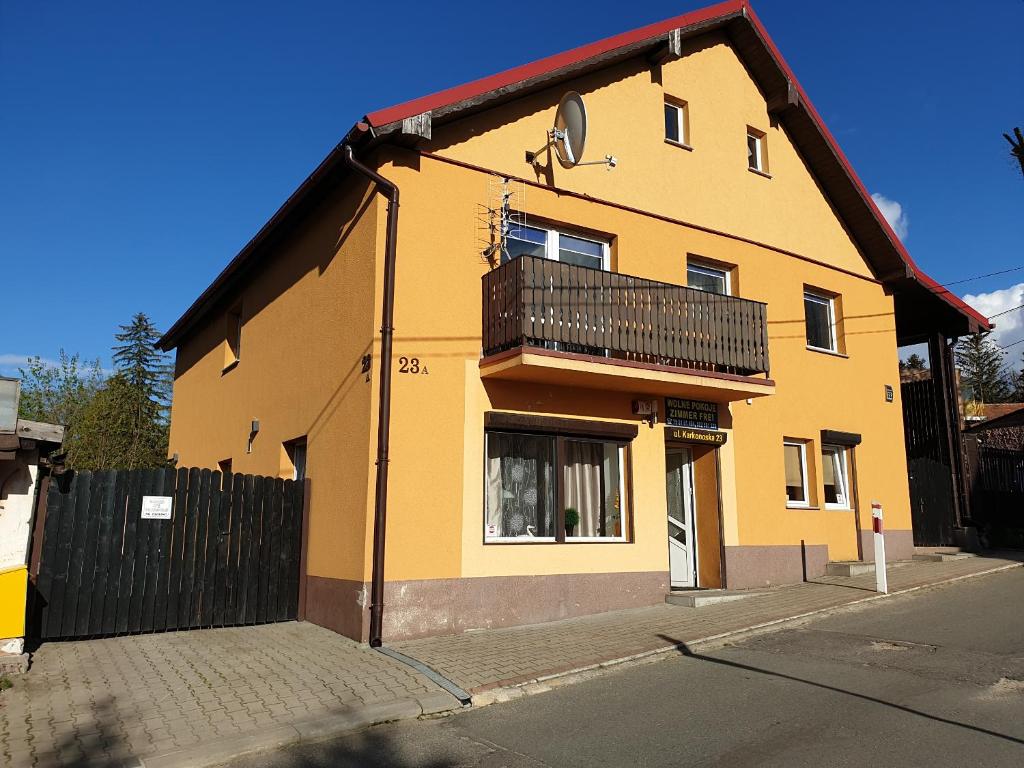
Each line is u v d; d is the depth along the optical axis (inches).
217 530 378.6
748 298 508.1
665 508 434.6
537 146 422.0
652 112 478.9
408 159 378.3
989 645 310.5
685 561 471.8
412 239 373.7
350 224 396.2
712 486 466.6
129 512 358.0
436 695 254.8
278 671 285.7
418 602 346.3
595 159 445.4
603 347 389.1
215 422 621.0
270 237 489.7
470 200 394.3
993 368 2293.3
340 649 322.3
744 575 464.4
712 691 260.4
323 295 423.2
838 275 573.0
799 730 217.6
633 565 416.2
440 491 361.1
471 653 312.3
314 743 219.9
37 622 332.8
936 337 683.4
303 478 446.6
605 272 395.9
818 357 543.5
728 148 518.9
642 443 432.1
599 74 457.7
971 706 234.4
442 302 377.4
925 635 332.8
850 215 584.4
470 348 382.0
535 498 398.3
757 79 550.6
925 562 561.9
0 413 283.3
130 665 294.4
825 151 560.7
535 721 236.1
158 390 1695.4
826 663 292.7
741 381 432.8
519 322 362.9
